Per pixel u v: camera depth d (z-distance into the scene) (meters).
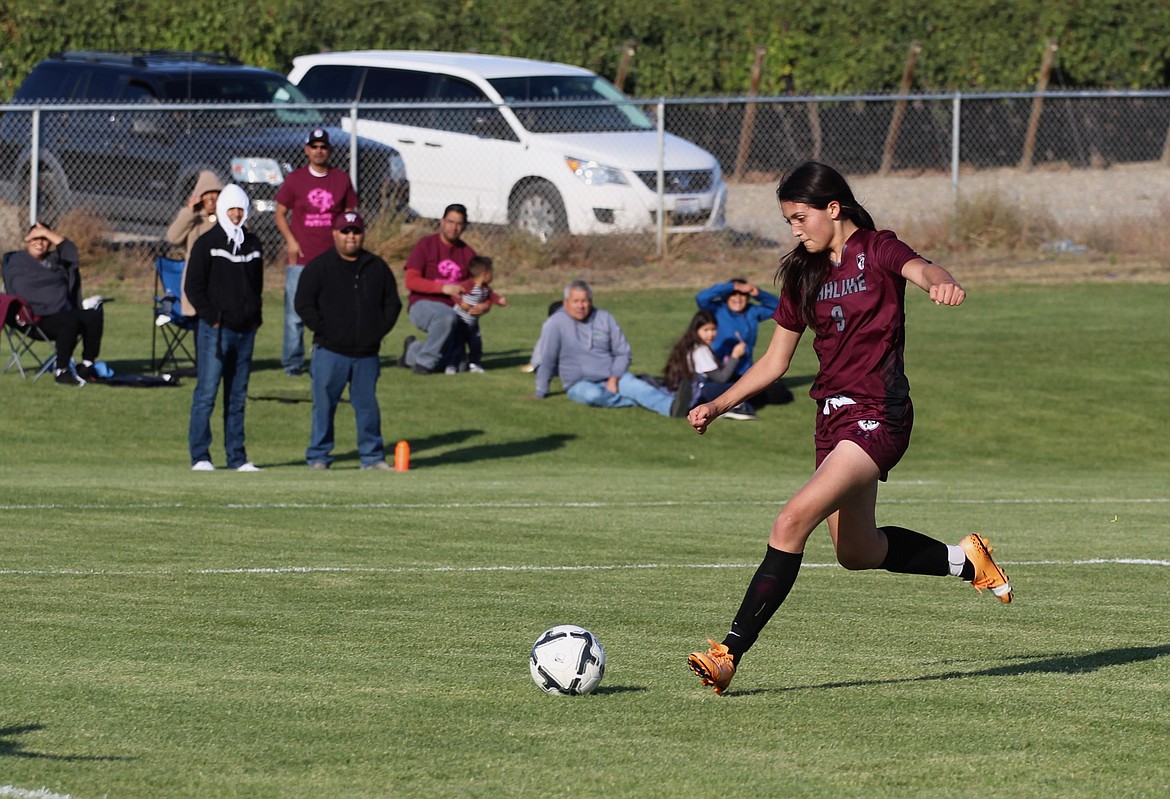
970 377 50.44
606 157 62.78
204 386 36.81
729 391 14.77
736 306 46.53
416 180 64.00
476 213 63.53
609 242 63.25
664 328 55.34
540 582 21.48
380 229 60.62
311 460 38.09
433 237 49.47
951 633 18.03
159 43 77.94
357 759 12.27
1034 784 11.73
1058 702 14.30
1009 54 83.56
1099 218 70.12
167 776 11.74
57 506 28.97
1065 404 48.06
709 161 64.56
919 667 16.05
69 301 46.38
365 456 38.69
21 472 36.25
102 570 22.03
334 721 13.50
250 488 32.53
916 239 67.94
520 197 63.28
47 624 17.98
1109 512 30.44
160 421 43.19
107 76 60.47
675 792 11.47
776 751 12.63
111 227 60.09
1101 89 84.88
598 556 23.98
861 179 75.69
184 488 32.25
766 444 44.03
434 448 41.91
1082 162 78.12
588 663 14.48
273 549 24.25
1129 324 57.56
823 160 77.81
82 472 36.34
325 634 17.59
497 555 23.98
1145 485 37.12
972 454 43.78
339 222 36.91
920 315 59.41
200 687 14.76
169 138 58.66
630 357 46.94
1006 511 30.52
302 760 12.23
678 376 46.16
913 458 43.34
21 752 12.35
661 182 62.22
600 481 36.34
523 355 52.25
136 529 26.20
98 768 11.92
